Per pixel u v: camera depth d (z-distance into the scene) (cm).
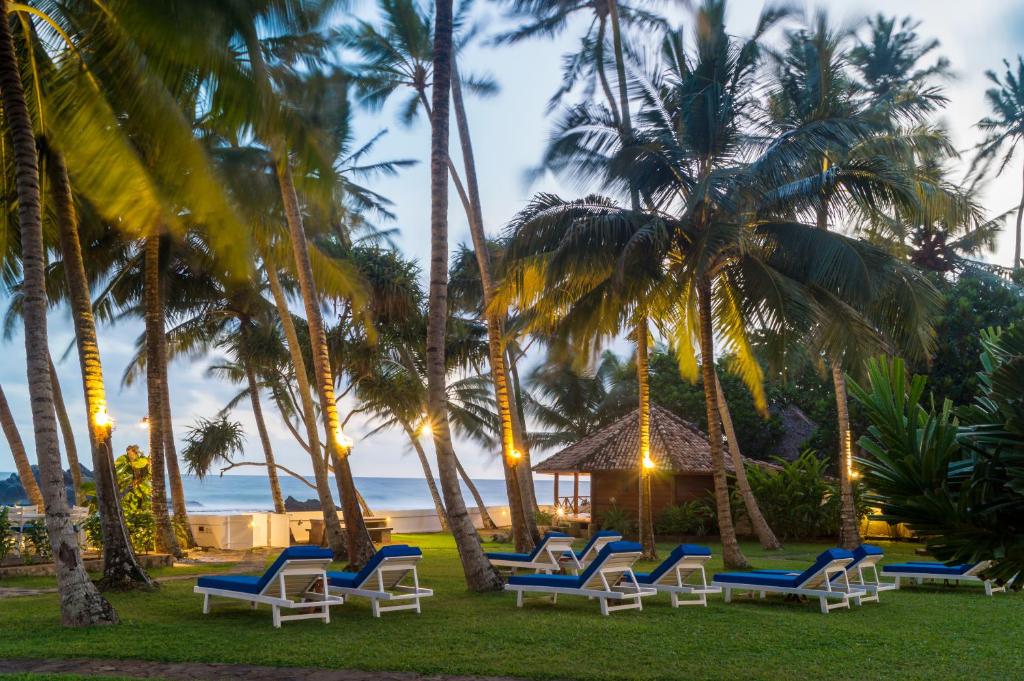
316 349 1828
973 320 3159
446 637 1089
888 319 1852
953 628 1241
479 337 3784
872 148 1923
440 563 2109
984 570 396
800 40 2030
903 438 374
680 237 1977
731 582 1479
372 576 1300
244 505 9619
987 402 388
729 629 1182
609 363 4762
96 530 2003
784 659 996
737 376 4238
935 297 1850
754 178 1766
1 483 7569
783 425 4272
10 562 1792
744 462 3259
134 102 1227
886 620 1304
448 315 3662
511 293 2002
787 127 1941
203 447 3078
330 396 1830
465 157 2250
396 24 2475
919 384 380
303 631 1119
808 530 3023
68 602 1135
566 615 1284
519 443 2512
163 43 1111
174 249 2244
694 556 1430
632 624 1205
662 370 4625
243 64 1225
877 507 385
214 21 1134
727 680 891
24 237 1155
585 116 2041
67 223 1450
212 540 2653
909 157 1997
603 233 1869
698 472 3120
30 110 1402
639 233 1805
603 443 3384
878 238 2297
